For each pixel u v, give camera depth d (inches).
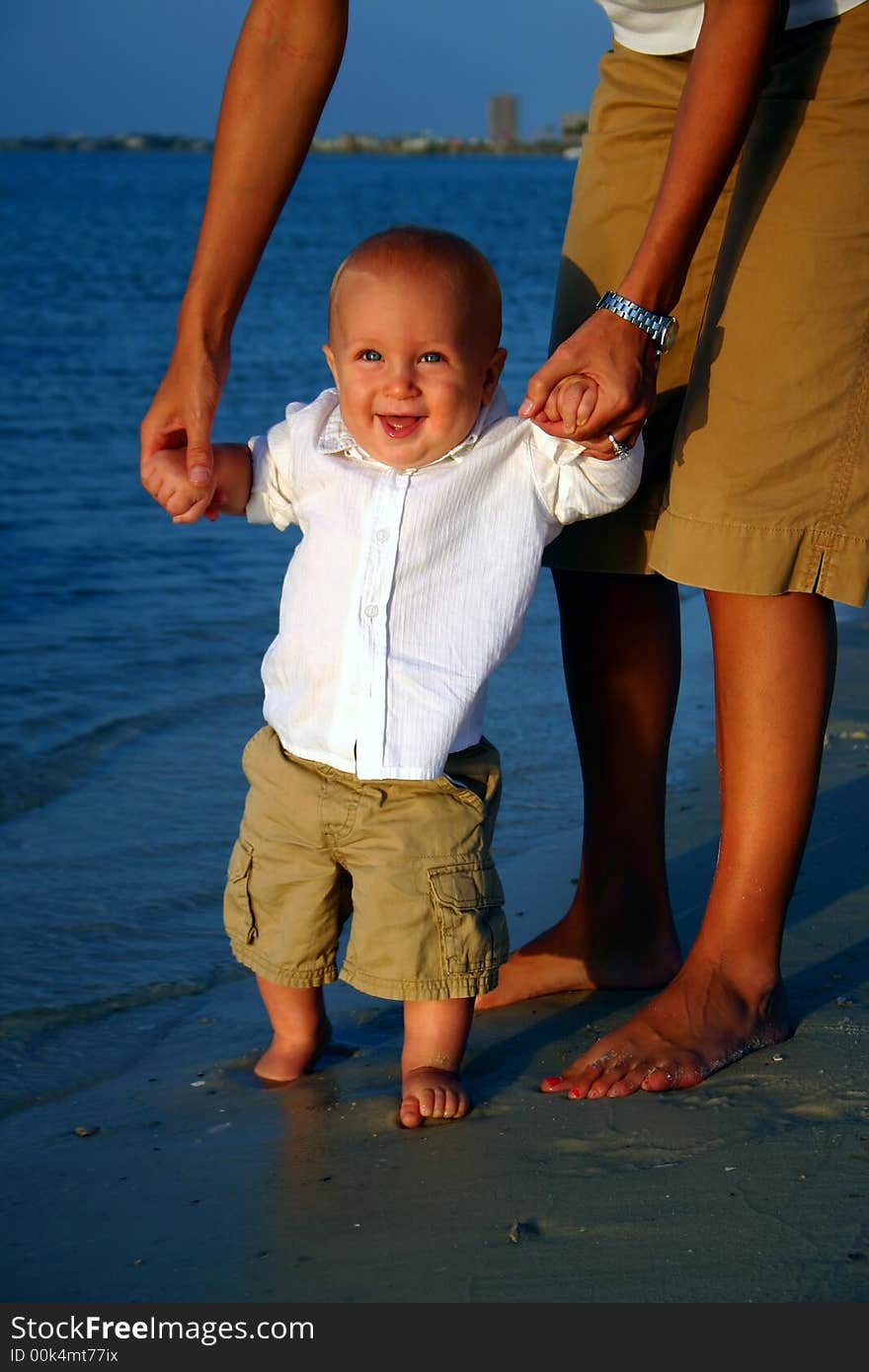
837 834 134.6
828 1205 74.6
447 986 91.0
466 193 2910.9
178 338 98.7
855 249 88.8
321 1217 78.4
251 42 97.7
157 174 4436.5
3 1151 90.0
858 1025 96.3
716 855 134.6
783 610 91.2
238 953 97.6
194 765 168.6
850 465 89.4
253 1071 100.7
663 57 99.8
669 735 106.8
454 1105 89.5
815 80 89.5
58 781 162.1
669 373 101.1
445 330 90.3
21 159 6924.2
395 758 89.9
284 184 99.5
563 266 106.4
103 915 128.7
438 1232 75.5
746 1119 84.5
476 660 91.5
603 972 109.0
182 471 96.0
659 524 95.2
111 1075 101.4
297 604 93.8
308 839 93.3
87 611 235.1
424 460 92.2
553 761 168.2
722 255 93.4
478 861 92.4
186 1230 78.5
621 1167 80.4
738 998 93.4
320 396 98.4
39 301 844.6
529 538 92.4
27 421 437.4
